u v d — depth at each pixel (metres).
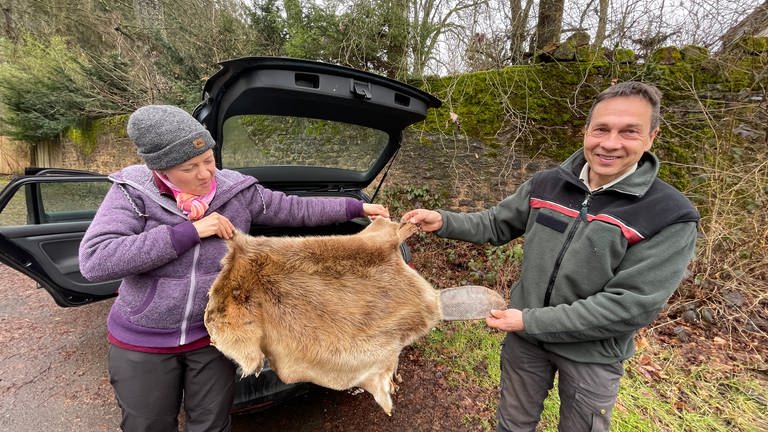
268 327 1.10
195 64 7.75
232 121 2.00
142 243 1.06
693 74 4.10
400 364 2.54
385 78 1.95
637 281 1.12
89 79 8.91
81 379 2.42
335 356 1.10
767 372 2.49
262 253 1.14
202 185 1.22
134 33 8.66
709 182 3.62
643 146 1.18
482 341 2.77
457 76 4.97
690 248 1.13
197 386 1.29
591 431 1.32
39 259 2.13
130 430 1.24
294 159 2.53
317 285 1.13
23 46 9.85
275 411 2.09
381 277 1.20
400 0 5.87
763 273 3.30
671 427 2.02
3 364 2.56
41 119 9.54
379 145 2.68
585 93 4.47
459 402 2.20
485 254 4.35
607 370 1.29
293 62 1.69
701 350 2.74
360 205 1.76
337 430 1.98
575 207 1.33
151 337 1.17
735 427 2.05
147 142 1.07
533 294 1.40
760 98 3.94
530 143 4.70
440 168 5.20
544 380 1.52
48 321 3.15
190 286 1.17
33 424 2.04
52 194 2.65
